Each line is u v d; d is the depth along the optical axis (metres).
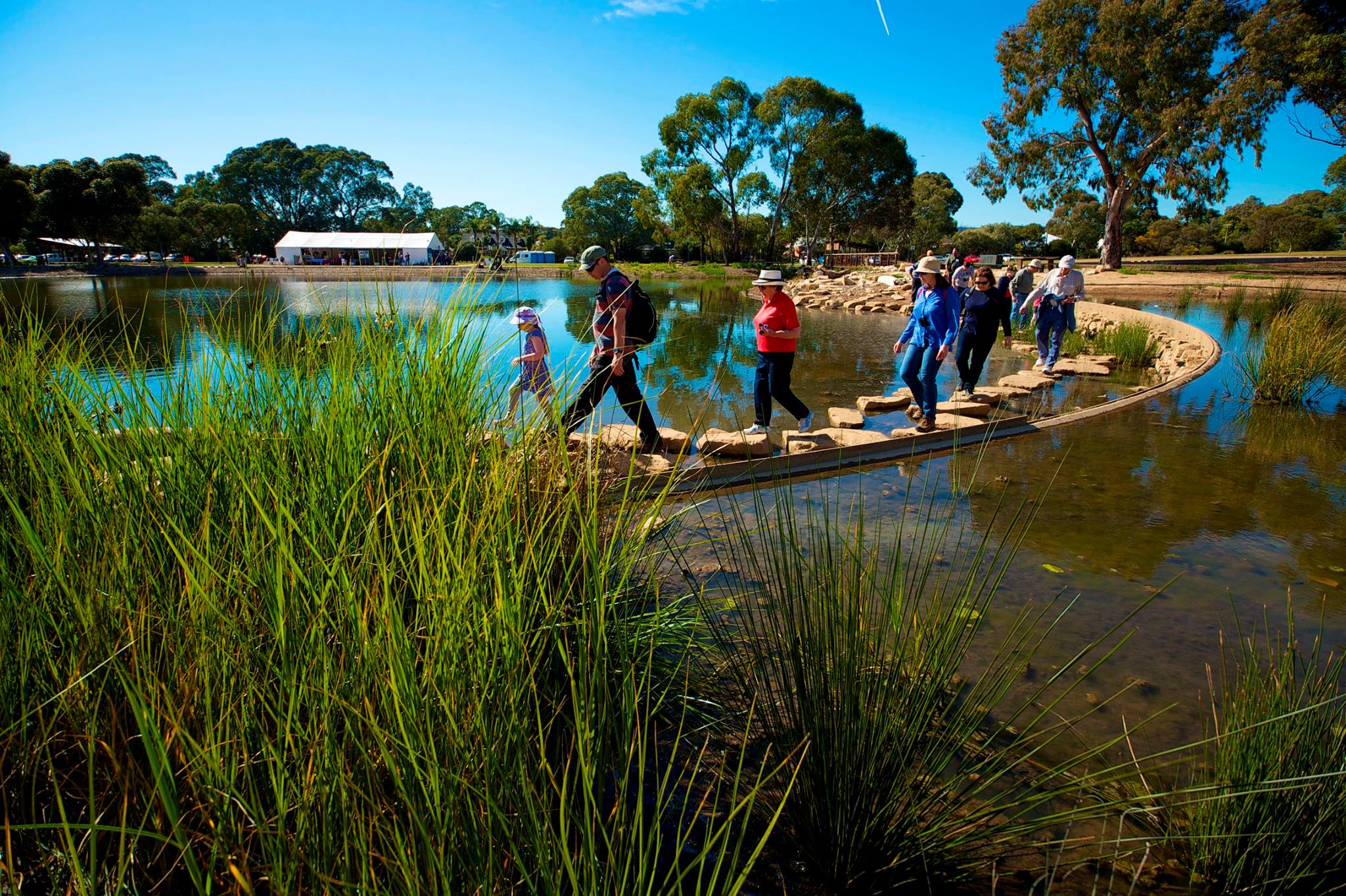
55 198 46.06
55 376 2.31
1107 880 1.96
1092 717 2.64
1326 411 7.73
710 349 13.02
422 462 2.23
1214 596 3.61
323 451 2.32
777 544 3.88
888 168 47.25
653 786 2.12
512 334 3.19
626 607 2.41
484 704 1.55
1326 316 10.08
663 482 4.88
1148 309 20.27
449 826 1.36
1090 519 4.66
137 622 1.58
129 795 1.38
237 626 1.56
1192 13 29.41
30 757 1.50
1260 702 2.13
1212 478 5.53
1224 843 1.95
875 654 2.11
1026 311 14.38
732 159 49.41
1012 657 2.57
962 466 5.86
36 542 1.66
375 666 1.48
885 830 1.92
